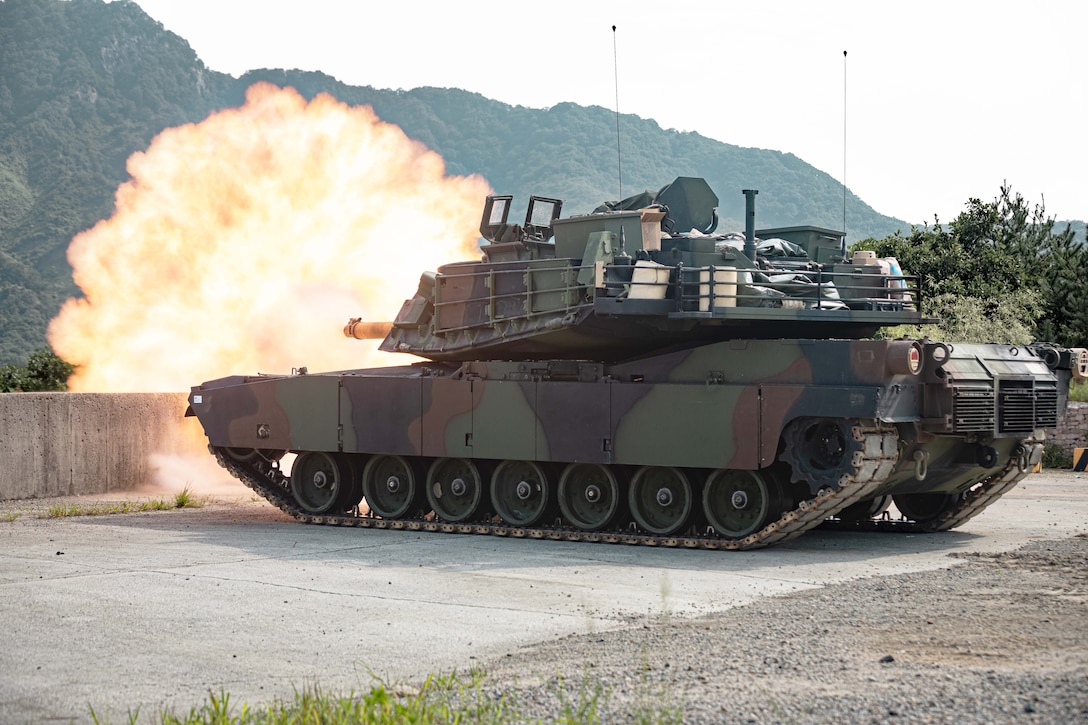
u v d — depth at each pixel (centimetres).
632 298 1833
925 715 869
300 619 1273
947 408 1766
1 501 2469
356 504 2241
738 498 1812
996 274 4444
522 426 1977
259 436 2255
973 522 2189
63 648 1148
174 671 1064
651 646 1116
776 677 986
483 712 894
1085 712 866
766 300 1870
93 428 2652
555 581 1513
